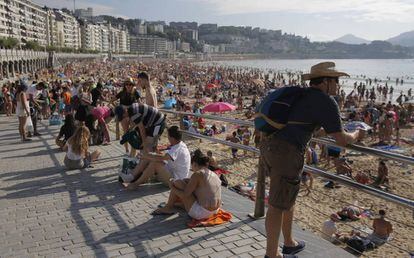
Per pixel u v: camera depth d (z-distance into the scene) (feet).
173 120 96.89
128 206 19.97
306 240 14.99
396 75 404.36
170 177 22.34
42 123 54.85
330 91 11.48
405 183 50.49
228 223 17.25
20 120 40.32
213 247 15.11
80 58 545.85
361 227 34.32
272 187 11.67
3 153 34.40
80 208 19.86
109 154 32.48
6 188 23.58
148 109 23.30
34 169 28.19
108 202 20.65
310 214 37.06
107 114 37.06
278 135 11.35
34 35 525.75
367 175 51.47
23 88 40.11
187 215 18.40
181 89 183.32
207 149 65.16
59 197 21.67
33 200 21.29
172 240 15.84
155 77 266.98
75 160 27.53
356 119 86.99
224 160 58.90
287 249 13.80
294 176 11.37
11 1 435.94
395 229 34.94
